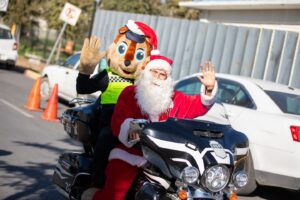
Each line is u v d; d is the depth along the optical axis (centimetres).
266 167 705
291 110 741
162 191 386
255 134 718
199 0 1955
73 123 524
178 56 1475
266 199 757
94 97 1091
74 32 2789
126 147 419
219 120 679
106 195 418
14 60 2108
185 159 373
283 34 1202
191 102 435
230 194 379
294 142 683
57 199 593
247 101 764
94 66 458
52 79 1398
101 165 450
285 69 1188
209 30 1387
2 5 1016
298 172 681
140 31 505
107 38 1788
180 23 1478
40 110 1222
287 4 1430
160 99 416
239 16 1714
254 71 1263
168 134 383
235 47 1313
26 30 3095
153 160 391
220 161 368
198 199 368
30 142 873
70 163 515
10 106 1205
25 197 589
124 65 499
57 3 2838
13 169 697
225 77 833
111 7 2998
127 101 428
